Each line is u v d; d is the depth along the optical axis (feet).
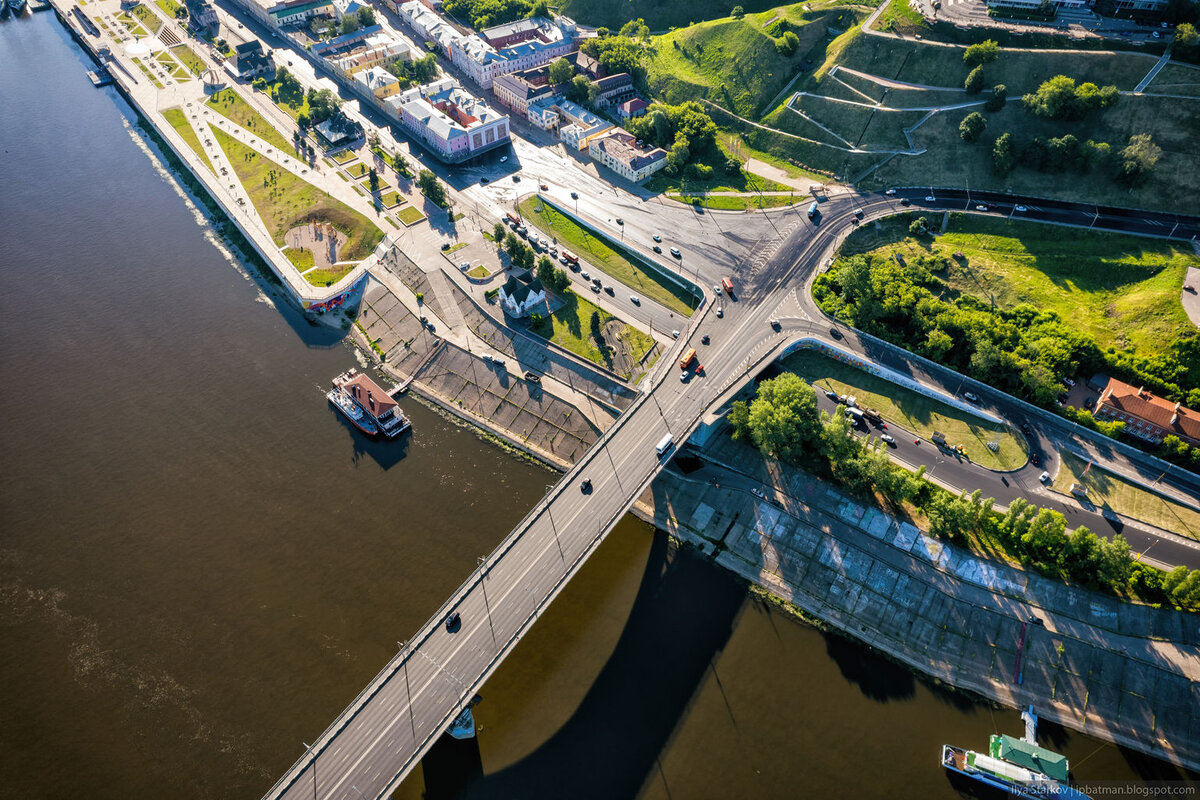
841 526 586.86
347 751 424.05
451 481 634.43
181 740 476.54
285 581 559.38
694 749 479.00
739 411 624.59
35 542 581.94
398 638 526.16
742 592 565.53
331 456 652.07
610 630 540.93
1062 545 542.16
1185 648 507.71
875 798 458.91
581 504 545.85
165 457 646.33
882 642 533.55
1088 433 622.13
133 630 531.09
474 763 470.80
